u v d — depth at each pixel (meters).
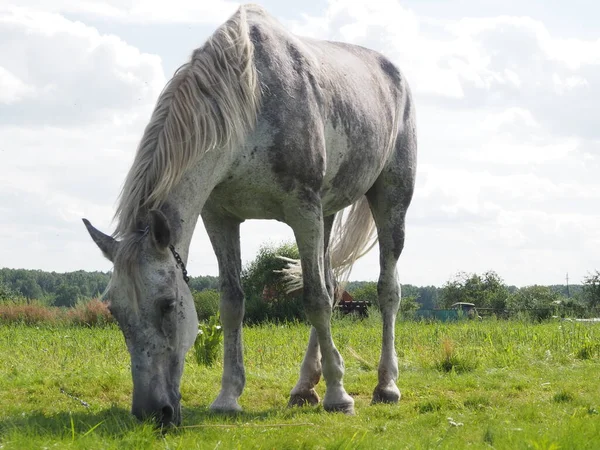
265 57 5.94
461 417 5.80
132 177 5.00
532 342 11.62
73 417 5.52
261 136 5.77
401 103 7.85
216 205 6.25
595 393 7.02
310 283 6.20
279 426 5.41
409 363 9.78
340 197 6.93
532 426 5.10
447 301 45.50
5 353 11.02
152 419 4.67
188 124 5.21
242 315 6.54
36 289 50.44
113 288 4.72
